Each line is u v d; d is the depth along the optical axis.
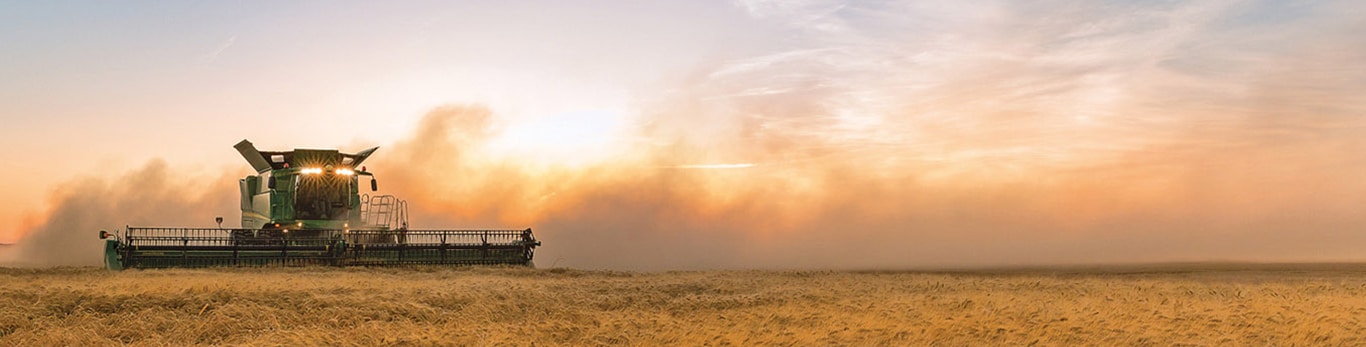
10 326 22.22
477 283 33.66
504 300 27.23
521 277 40.09
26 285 29.72
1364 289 32.47
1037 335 21.02
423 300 26.55
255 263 44.03
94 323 22.41
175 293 26.23
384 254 45.53
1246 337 20.94
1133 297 29.27
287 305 25.02
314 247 44.94
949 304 26.88
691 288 34.25
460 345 20.61
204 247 43.47
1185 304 26.33
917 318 23.72
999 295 29.52
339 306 24.86
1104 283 36.28
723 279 38.78
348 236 47.44
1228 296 29.14
